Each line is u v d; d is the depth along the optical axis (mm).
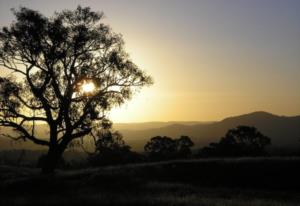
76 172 33281
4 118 33781
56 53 33781
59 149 35156
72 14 35375
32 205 21172
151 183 29984
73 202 21609
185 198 23375
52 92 34562
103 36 35812
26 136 34344
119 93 35625
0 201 22547
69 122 34562
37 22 34062
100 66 35250
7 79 34031
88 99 34656
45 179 30250
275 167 33219
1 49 33875
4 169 45188
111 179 30344
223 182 32156
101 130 35656
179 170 33938
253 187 31328
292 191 30156
